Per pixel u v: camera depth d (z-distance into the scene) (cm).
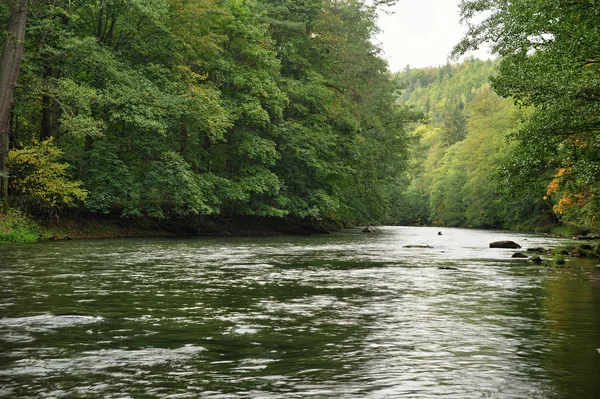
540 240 3938
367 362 598
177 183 3003
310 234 4159
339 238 3553
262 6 3934
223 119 3105
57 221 2806
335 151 4247
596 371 571
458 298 1062
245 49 3588
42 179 2575
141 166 3155
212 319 824
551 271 1596
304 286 1195
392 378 540
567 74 1557
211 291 1101
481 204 7950
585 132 1656
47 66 2742
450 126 12962
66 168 2803
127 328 754
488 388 511
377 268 1602
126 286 1149
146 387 504
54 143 2800
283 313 880
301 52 4306
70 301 961
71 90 2527
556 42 1725
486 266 1738
